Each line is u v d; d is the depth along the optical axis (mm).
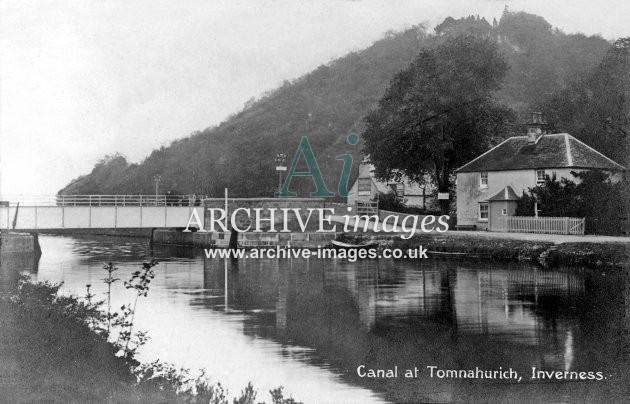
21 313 15391
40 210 46031
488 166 49562
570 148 46062
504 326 22156
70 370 12539
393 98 55594
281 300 29000
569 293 27531
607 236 39594
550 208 43875
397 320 23781
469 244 41156
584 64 60781
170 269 41562
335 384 16328
